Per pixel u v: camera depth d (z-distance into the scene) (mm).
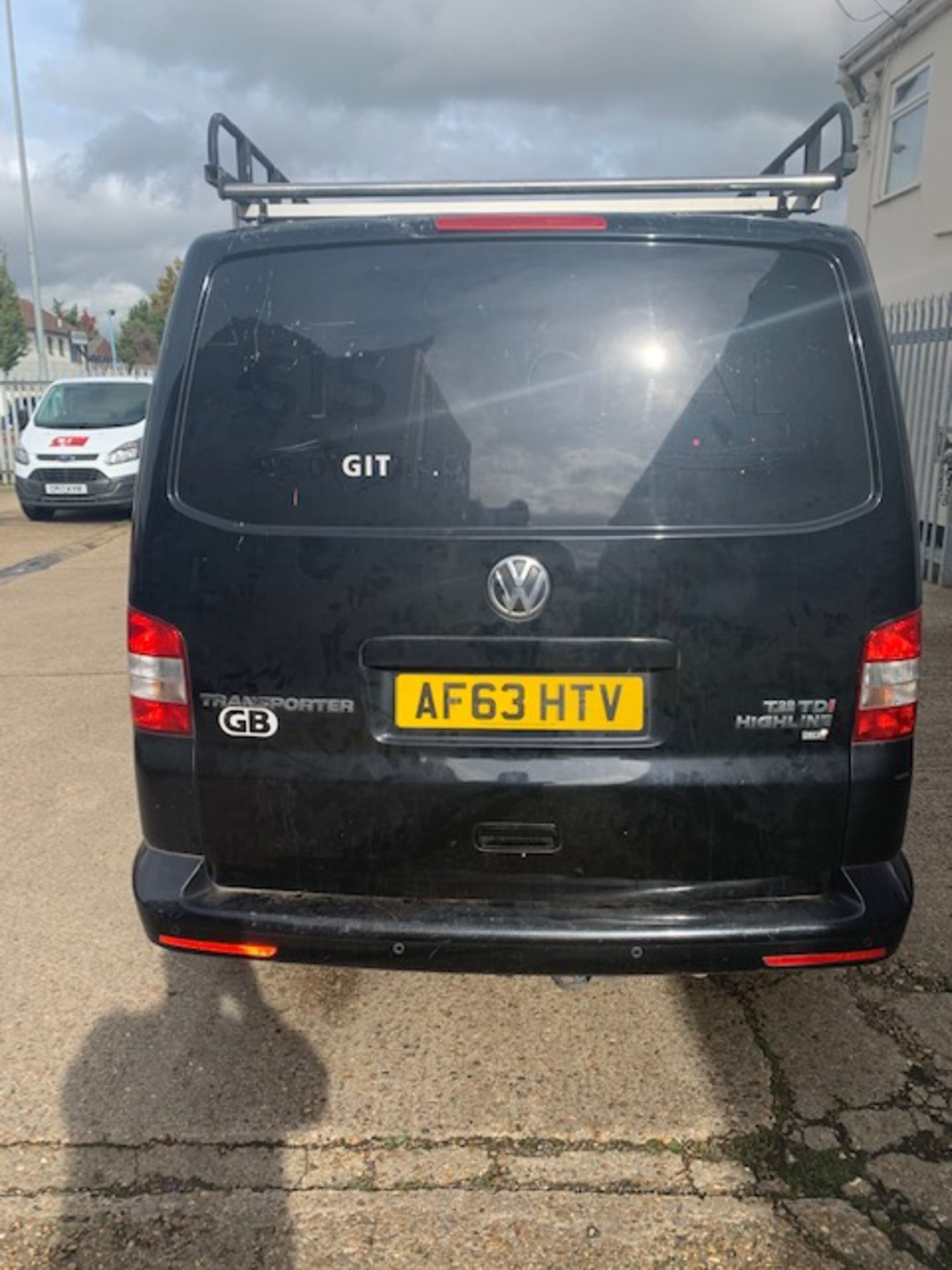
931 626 6836
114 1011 2803
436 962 2207
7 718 5340
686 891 2234
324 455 2168
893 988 2875
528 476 2137
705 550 2115
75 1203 2146
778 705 2164
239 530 2186
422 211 2410
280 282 2197
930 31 12164
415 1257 2012
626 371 2141
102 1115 2398
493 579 2131
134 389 14211
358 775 2215
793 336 2150
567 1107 2418
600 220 2158
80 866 3662
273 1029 2727
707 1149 2281
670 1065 2564
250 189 2463
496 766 2186
